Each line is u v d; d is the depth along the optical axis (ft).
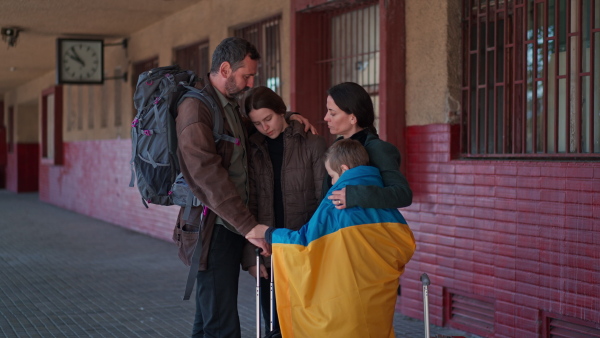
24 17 34.19
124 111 42.11
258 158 12.48
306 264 10.19
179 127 10.94
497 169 16.29
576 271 14.46
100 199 48.67
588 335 14.42
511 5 16.62
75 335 18.22
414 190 18.84
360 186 10.15
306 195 12.42
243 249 12.29
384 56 18.69
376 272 10.21
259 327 11.34
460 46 17.85
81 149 52.75
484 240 16.67
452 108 17.74
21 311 21.02
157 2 31.07
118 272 27.71
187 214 11.32
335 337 10.13
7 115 82.33
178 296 23.15
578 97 14.90
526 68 16.11
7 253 33.17
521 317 15.72
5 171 85.87
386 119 18.67
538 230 15.26
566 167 14.62
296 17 22.40
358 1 20.80
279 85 25.31
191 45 32.96
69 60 38.24
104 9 32.53
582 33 15.01
